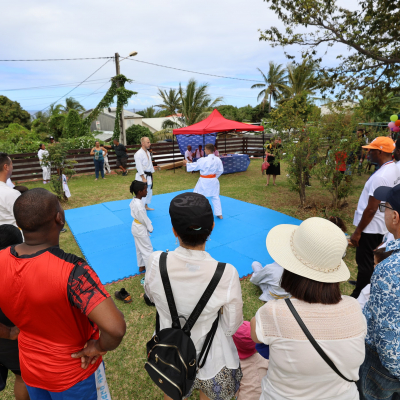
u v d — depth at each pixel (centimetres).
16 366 187
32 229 129
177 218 141
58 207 139
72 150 1272
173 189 1008
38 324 129
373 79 933
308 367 115
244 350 245
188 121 2673
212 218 147
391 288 132
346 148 646
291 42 930
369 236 333
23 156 1205
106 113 3984
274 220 671
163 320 157
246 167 1293
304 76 2841
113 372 274
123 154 1258
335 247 120
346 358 115
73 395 143
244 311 353
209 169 638
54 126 2323
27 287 122
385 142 337
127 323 339
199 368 155
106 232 611
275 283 340
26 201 128
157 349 140
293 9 876
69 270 124
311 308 120
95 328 149
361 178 1020
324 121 694
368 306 158
